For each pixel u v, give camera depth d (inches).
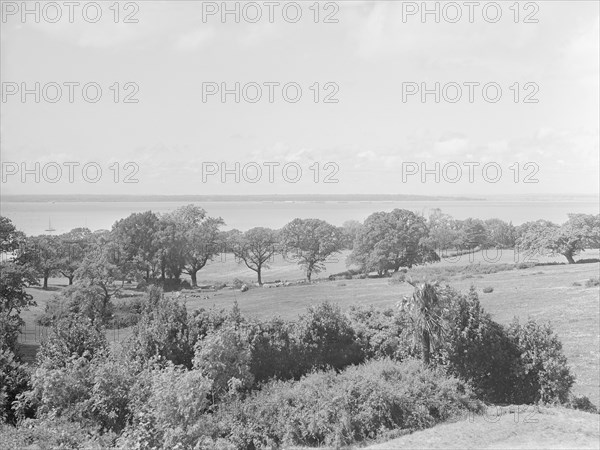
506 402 1729.8
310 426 1417.3
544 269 3882.9
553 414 1568.7
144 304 2620.6
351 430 1429.6
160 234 4136.3
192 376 1301.7
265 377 1739.7
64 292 2891.2
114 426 1407.5
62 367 1526.8
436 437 1407.5
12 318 2066.9
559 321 2474.2
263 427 1417.3
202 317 1770.4
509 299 2935.5
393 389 1539.1
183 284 4119.1
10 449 1203.9
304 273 4817.9
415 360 1784.0
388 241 4439.0
